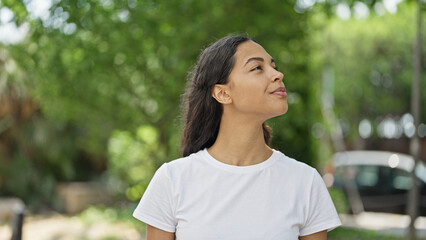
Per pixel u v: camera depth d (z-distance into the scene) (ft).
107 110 30.19
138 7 24.27
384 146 70.59
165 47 25.80
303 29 26.91
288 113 28.07
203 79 6.79
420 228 34.30
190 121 7.05
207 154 6.70
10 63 36.29
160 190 6.62
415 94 22.24
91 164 47.80
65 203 43.86
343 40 57.26
